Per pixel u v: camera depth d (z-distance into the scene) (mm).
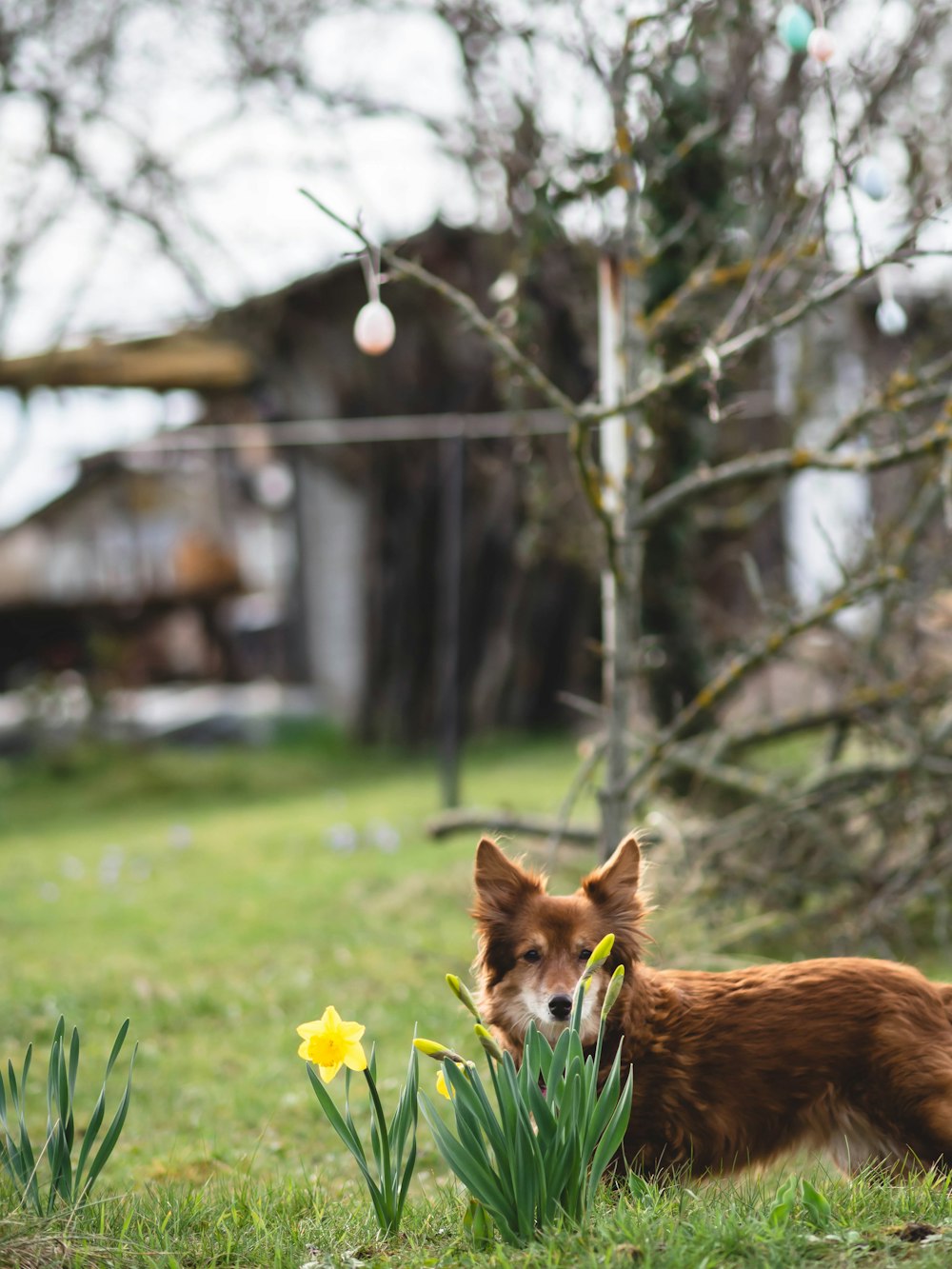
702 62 8781
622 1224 3578
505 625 22312
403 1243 3895
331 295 21484
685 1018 4438
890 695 9086
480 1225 3725
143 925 11391
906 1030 4316
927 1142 4195
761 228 9031
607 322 7707
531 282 10820
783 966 4586
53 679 22469
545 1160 3674
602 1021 3959
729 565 15625
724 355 6387
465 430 15500
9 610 23172
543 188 9242
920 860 8625
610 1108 4102
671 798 10391
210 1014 8641
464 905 11070
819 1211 3689
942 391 7363
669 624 10359
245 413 23281
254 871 13453
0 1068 7445
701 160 8961
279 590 25016
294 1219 4297
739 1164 4375
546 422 13945
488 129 9641
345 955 9820
